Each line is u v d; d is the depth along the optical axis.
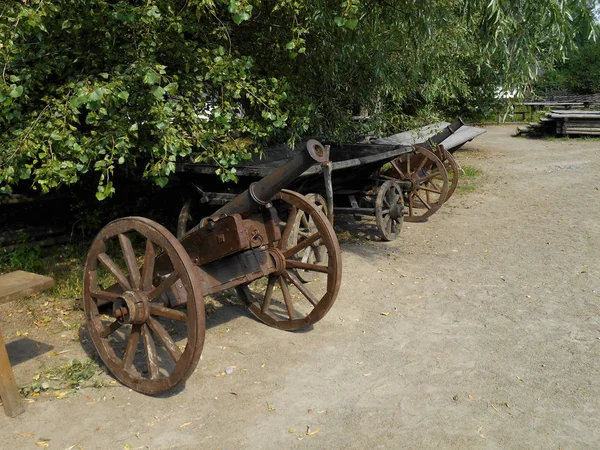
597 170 12.97
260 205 4.11
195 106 5.39
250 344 4.59
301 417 3.59
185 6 4.97
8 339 4.70
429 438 3.35
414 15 5.98
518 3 5.18
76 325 4.96
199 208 6.97
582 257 6.83
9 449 3.28
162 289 3.70
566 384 3.94
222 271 4.29
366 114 8.81
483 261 6.76
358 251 7.17
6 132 4.76
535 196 10.45
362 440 3.35
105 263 4.00
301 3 5.21
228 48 5.98
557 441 3.31
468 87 13.23
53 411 3.65
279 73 6.41
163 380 3.66
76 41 4.93
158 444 3.33
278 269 4.68
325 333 4.79
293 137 6.58
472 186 11.45
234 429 3.47
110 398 3.81
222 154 5.27
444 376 4.07
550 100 31.58
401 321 5.04
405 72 8.34
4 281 3.58
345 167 6.60
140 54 4.80
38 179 4.48
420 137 9.78
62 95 4.67
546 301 5.46
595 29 5.10
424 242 7.64
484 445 3.28
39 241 6.86
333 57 6.45
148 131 5.30
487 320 5.04
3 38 4.05
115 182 7.34
